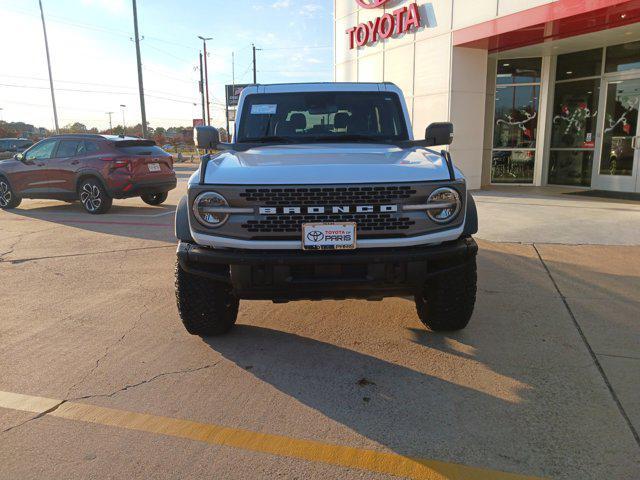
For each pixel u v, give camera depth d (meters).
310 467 2.53
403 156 3.79
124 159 10.49
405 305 4.90
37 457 2.61
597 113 12.12
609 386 3.27
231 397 3.20
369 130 4.79
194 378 3.45
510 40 11.30
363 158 3.69
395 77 13.86
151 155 11.05
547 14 9.73
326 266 3.28
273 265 3.27
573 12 9.28
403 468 2.51
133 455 2.62
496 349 3.85
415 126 13.32
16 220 10.07
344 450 2.66
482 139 12.77
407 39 13.24
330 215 3.25
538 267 5.98
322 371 3.55
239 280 3.34
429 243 3.35
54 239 8.09
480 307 4.73
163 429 2.86
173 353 3.84
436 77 12.43
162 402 3.14
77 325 4.42
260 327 4.36
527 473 2.46
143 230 8.85
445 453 2.62
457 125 12.29
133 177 10.55
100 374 3.50
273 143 4.68
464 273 3.76
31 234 8.52
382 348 3.92
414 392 3.25
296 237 3.28
